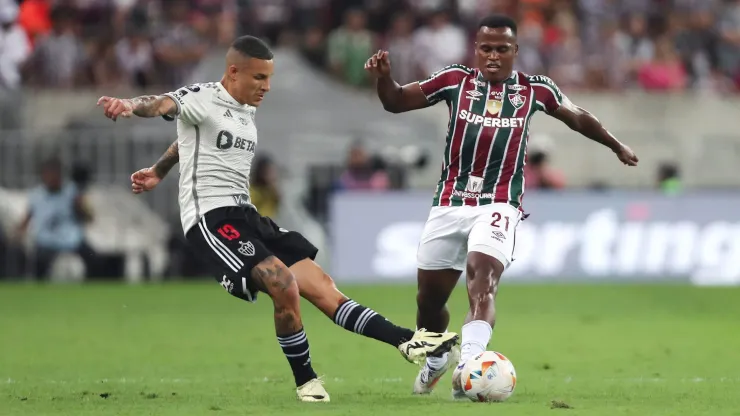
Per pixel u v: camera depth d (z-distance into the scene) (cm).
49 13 8162
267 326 4803
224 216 2620
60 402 2675
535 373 3319
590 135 2869
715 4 9038
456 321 4934
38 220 7044
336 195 6962
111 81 7925
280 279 2567
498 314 5331
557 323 4919
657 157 8012
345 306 2608
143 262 7238
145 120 7538
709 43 8881
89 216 7125
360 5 8481
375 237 6962
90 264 7200
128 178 7231
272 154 7669
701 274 7000
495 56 2794
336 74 8188
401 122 7994
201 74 7850
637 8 8831
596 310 5531
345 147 7700
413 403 2567
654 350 3944
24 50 8000
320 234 7331
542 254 6931
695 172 8056
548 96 2828
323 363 3569
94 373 3356
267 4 8381
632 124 8206
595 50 8481
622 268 6962
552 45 8406
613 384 3042
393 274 6956
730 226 7019
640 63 8569
